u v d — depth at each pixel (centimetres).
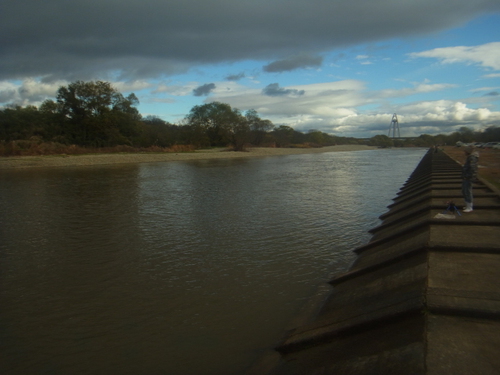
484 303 549
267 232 1463
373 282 823
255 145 11262
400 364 456
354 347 561
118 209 1972
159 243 1324
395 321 582
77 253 1223
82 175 3859
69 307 839
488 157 4609
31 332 735
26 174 3959
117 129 7681
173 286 947
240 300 860
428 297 588
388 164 5697
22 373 609
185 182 3222
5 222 1683
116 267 1090
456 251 844
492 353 446
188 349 667
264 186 2922
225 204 2098
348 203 2128
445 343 476
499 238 923
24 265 1117
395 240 1139
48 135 6944
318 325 679
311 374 536
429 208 1366
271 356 635
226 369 608
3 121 6912
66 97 7275
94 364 630
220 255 1184
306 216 1759
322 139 16212
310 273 1024
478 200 1410
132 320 776
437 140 18162
